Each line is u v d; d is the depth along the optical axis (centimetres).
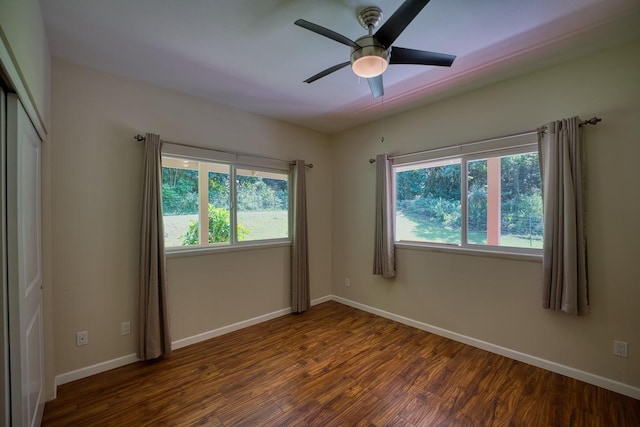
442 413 183
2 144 121
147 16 170
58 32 184
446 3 159
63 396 200
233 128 317
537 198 245
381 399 197
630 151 198
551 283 222
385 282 355
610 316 205
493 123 262
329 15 171
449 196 304
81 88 226
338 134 413
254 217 342
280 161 359
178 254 275
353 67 165
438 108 302
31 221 158
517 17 172
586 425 171
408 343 282
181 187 286
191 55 214
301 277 371
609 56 205
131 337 248
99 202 233
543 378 220
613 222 204
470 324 279
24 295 137
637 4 160
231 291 315
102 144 235
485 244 275
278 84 263
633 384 196
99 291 233
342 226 409
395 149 342
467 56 216
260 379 221
